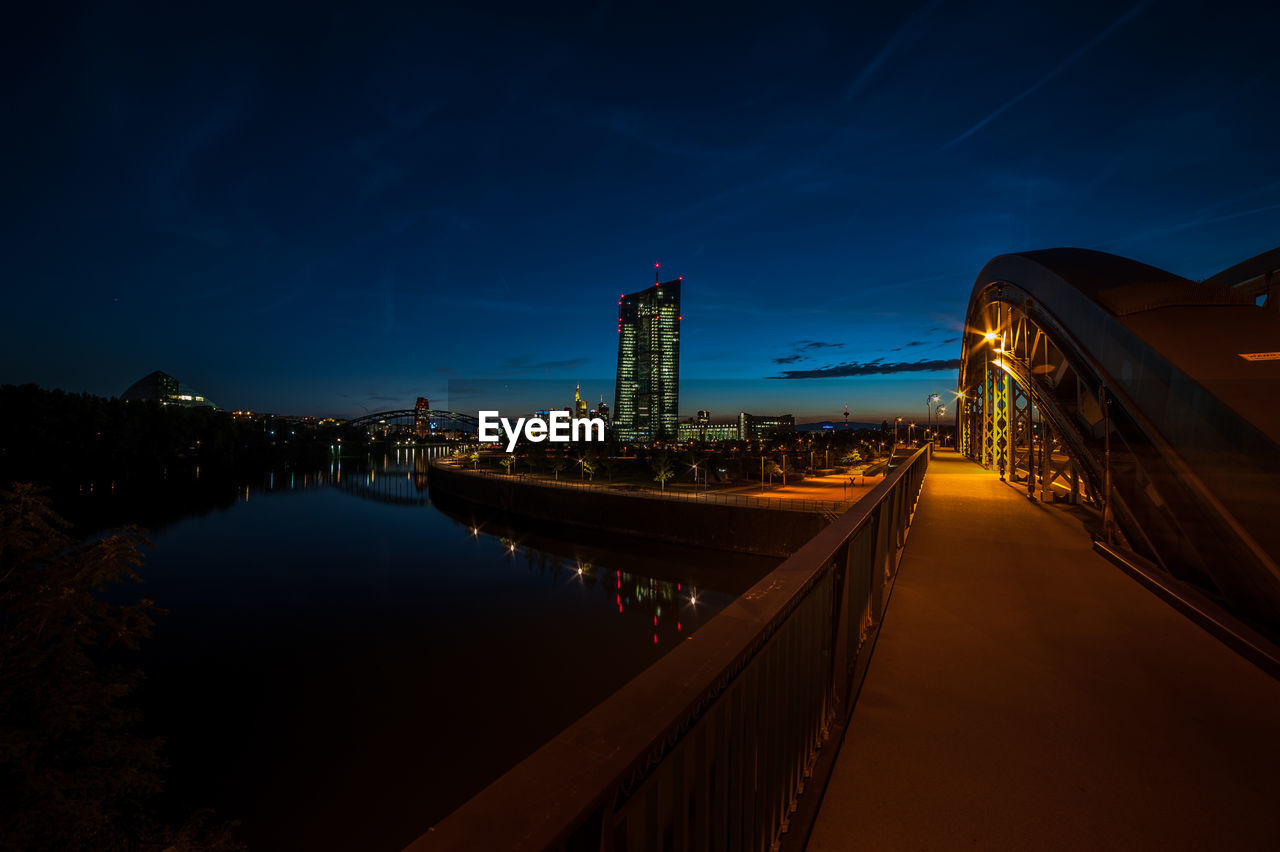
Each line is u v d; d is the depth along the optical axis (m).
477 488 92.75
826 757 2.52
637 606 39.81
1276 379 5.99
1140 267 12.06
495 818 0.63
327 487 124.06
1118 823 2.17
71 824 7.74
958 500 15.48
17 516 8.31
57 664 8.31
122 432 101.94
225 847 9.51
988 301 24.95
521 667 29.61
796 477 90.50
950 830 2.10
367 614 38.03
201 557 54.31
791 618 2.05
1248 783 2.45
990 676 3.63
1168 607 5.24
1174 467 6.48
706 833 1.26
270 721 24.02
